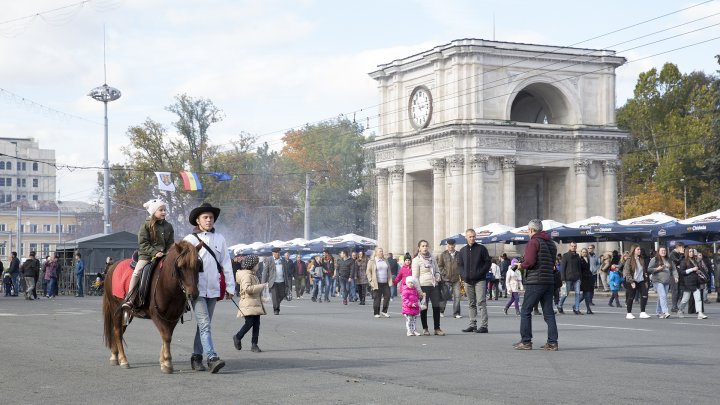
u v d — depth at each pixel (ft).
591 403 42.24
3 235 651.66
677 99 393.29
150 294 53.88
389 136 284.82
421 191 289.12
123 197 359.05
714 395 44.75
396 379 51.03
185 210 355.56
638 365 58.44
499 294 192.95
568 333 87.92
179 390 47.09
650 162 387.14
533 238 69.51
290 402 42.91
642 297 114.62
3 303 163.02
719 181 316.40
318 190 426.92
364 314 126.41
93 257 215.72
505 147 263.08
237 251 297.33
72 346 73.67
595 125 275.18
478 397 44.19
